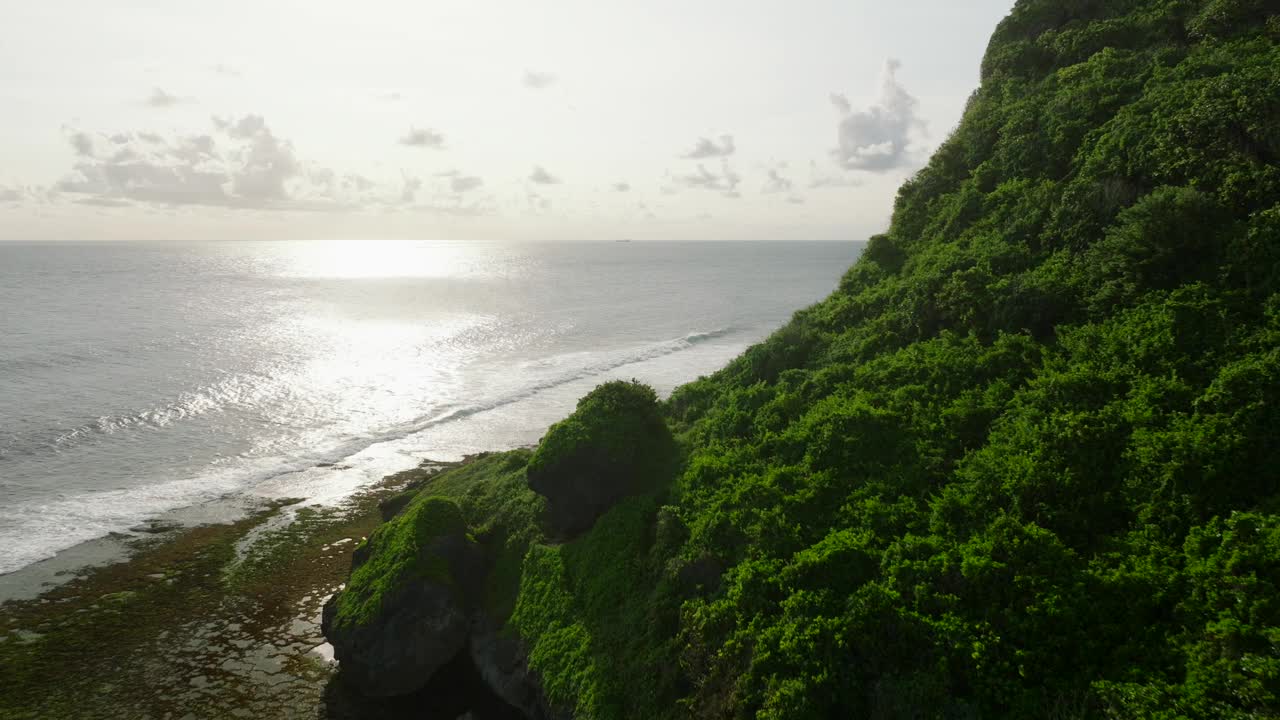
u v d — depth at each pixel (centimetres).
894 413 2223
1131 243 2166
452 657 2459
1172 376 1780
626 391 2967
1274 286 1831
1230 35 2880
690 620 1909
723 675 1712
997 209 3092
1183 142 2316
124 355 6969
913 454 2064
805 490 2088
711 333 9494
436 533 2644
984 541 1609
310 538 3381
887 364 2583
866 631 1528
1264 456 1491
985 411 2088
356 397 5934
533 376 6844
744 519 2073
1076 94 3109
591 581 2300
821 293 15312
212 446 4622
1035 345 2236
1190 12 3189
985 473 1831
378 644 2334
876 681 1467
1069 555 1502
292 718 2188
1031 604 1421
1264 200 2002
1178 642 1268
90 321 9044
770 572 1842
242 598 2838
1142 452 1623
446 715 2262
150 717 2148
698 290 16000
